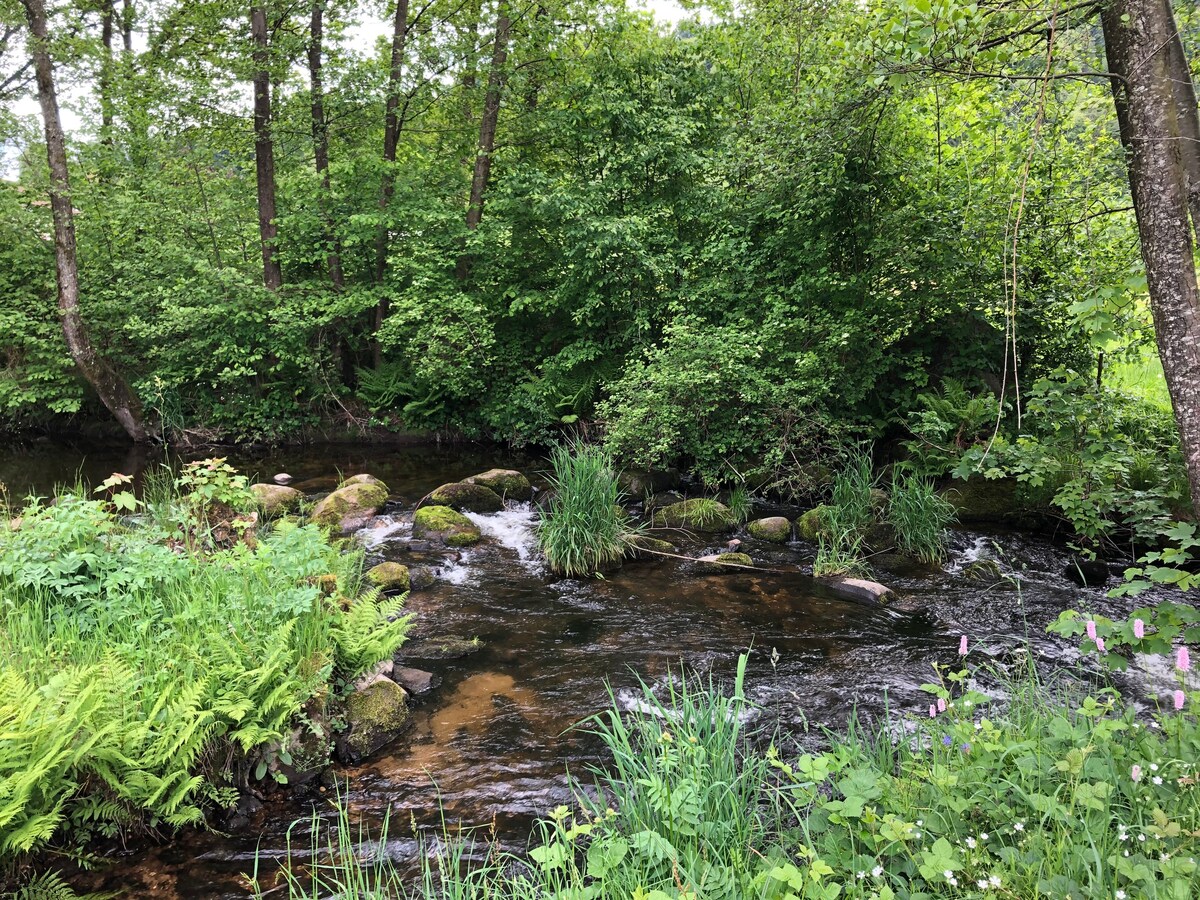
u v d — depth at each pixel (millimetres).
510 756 4227
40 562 4426
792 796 3359
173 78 13344
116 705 3406
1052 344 9547
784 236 11266
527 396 14203
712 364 10602
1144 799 2557
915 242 9164
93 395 15578
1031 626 5914
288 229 14609
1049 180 7746
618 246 12844
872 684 4965
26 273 14945
